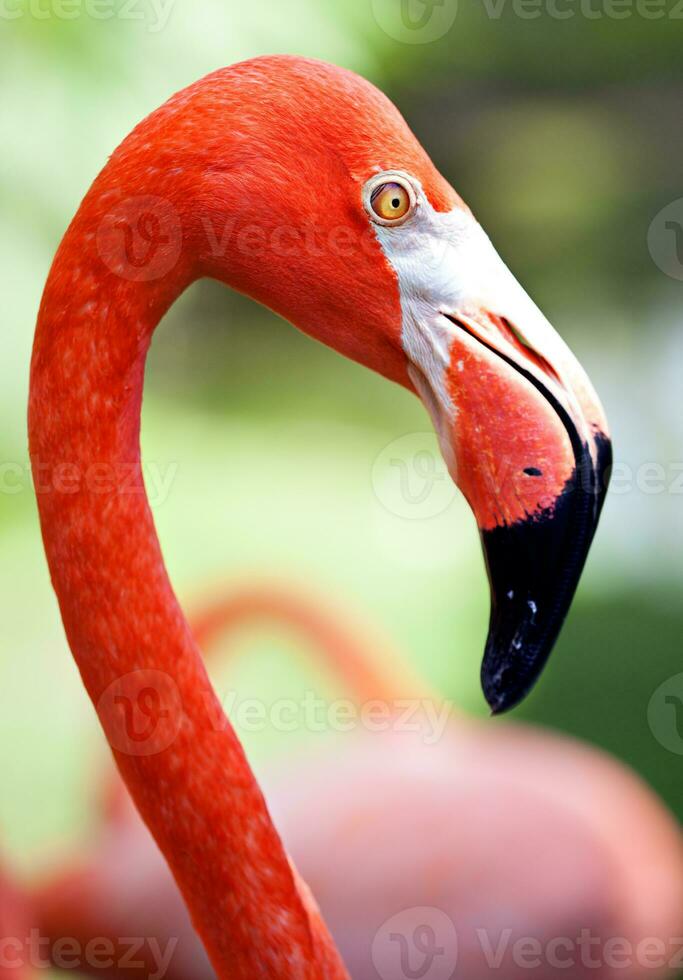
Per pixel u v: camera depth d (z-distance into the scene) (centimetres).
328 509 843
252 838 170
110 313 161
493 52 1020
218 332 1155
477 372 170
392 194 167
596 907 332
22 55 457
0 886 322
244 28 502
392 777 354
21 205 463
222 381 1093
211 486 870
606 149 1070
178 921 327
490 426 170
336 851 329
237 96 163
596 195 1073
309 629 425
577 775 370
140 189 160
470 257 173
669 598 709
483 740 394
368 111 165
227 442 949
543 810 345
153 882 331
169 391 1069
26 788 489
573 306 996
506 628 168
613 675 623
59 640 625
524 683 166
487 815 341
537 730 570
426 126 1066
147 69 475
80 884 334
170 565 745
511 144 1079
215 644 429
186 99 163
